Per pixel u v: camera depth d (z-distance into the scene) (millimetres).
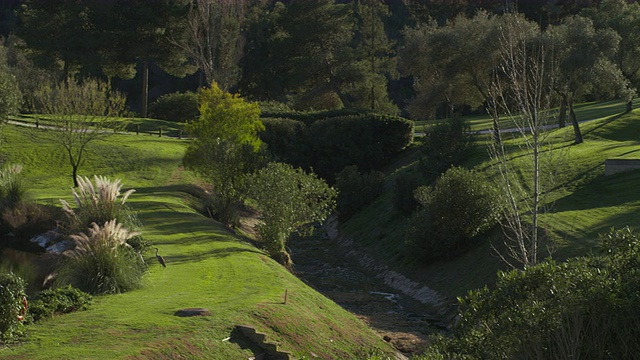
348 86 100688
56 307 19750
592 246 29156
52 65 91750
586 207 35594
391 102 106375
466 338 12242
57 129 59719
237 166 44969
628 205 34156
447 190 36375
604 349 10945
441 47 62094
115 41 91438
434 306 32875
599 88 53094
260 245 41281
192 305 21344
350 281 38875
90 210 29062
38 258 33844
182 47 95438
